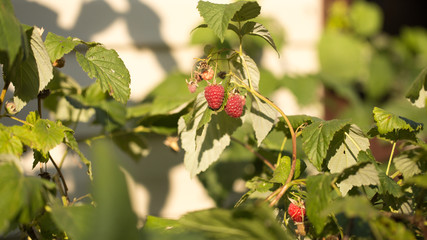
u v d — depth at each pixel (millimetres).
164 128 977
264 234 676
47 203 743
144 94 1160
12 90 1021
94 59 814
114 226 622
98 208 624
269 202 772
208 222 686
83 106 968
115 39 1161
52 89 965
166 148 1171
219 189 1087
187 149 836
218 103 779
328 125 786
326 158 816
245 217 671
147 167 1150
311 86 1134
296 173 788
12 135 760
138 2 1181
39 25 1103
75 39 819
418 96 795
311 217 723
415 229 753
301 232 790
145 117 961
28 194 680
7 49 698
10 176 682
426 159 745
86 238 678
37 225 795
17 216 671
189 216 688
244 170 1081
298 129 835
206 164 836
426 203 765
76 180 1090
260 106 828
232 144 1078
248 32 797
